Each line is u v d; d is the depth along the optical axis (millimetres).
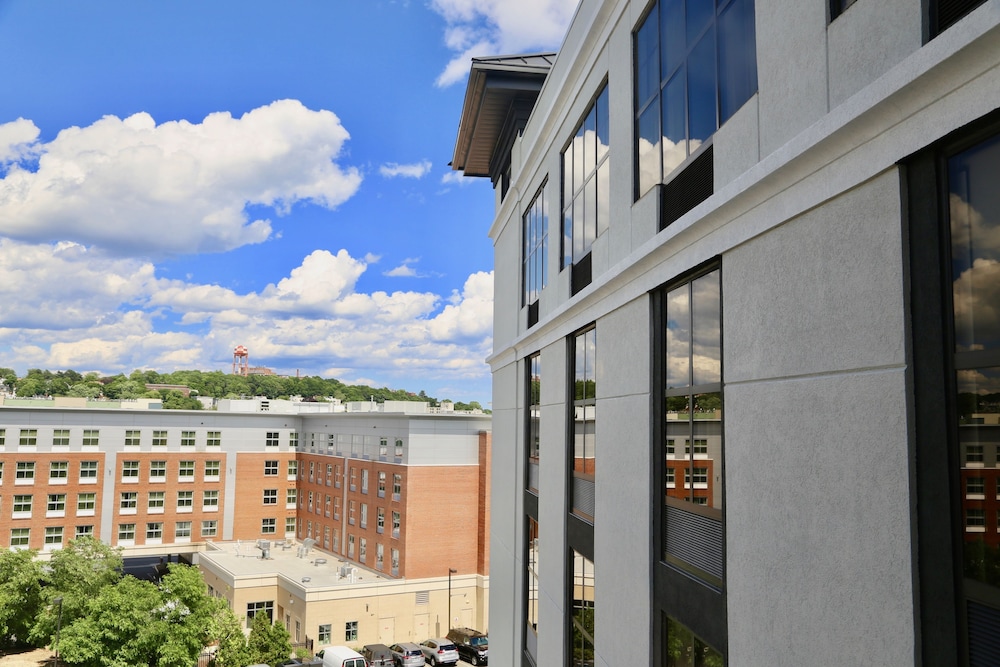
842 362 4613
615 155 9773
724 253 6316
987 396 3604
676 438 7555
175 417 65812
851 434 4504
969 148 3762
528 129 17156
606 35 10234
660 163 8273
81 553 42375
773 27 5648
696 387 7082
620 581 8992
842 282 4641
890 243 4211
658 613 7828
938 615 3793
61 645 35719
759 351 5656
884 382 4219
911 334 4059
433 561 53969
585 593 10961
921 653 3887
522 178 17531
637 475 8469
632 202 9055
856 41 4648
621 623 8914
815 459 4867
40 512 59125
